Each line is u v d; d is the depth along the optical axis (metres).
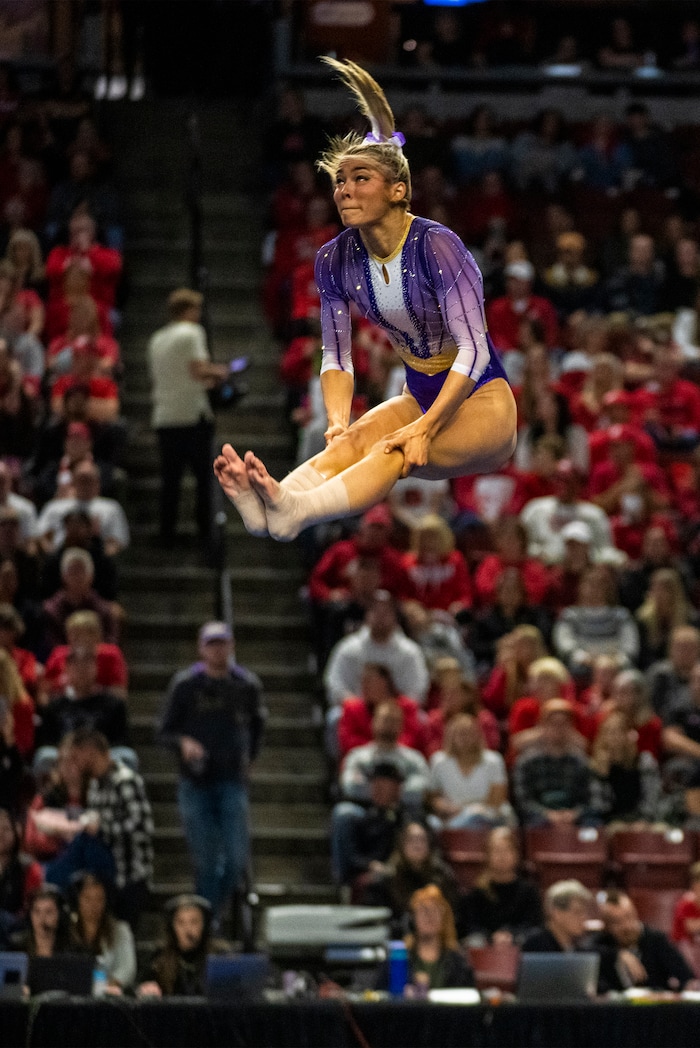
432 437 6.83
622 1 31.03
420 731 16.06
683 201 27.44
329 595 18.14
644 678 17.34
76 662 15.34
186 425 19.06
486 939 13.79
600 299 24.70
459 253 6.96
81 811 13.86
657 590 18.06
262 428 21.75
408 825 14.13
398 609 17.25
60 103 26.47
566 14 31.19
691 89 29.62
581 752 15.78
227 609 17.05
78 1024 10.77
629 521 19.66
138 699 17.70
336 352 7.31
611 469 20.06
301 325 22.20
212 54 29.02
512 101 29.30
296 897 15.89
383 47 28.86
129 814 13.88
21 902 13.49
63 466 18.66
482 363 6.89
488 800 15.50
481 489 19.73
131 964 13.05
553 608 18.19
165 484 19.28
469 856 14.91
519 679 16.86
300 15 28.38
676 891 14.65
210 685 15.05
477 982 12.85
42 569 17.31
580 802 15.52
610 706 16.41
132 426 21.52
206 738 14.91
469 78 29.02
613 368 21.58
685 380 22.78
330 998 11.08
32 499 18.86
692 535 19.92
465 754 15.55
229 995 11.12
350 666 16.64
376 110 7.05
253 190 26.50
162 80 29.00
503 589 17.84
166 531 19.56
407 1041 10.91
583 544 18.33
